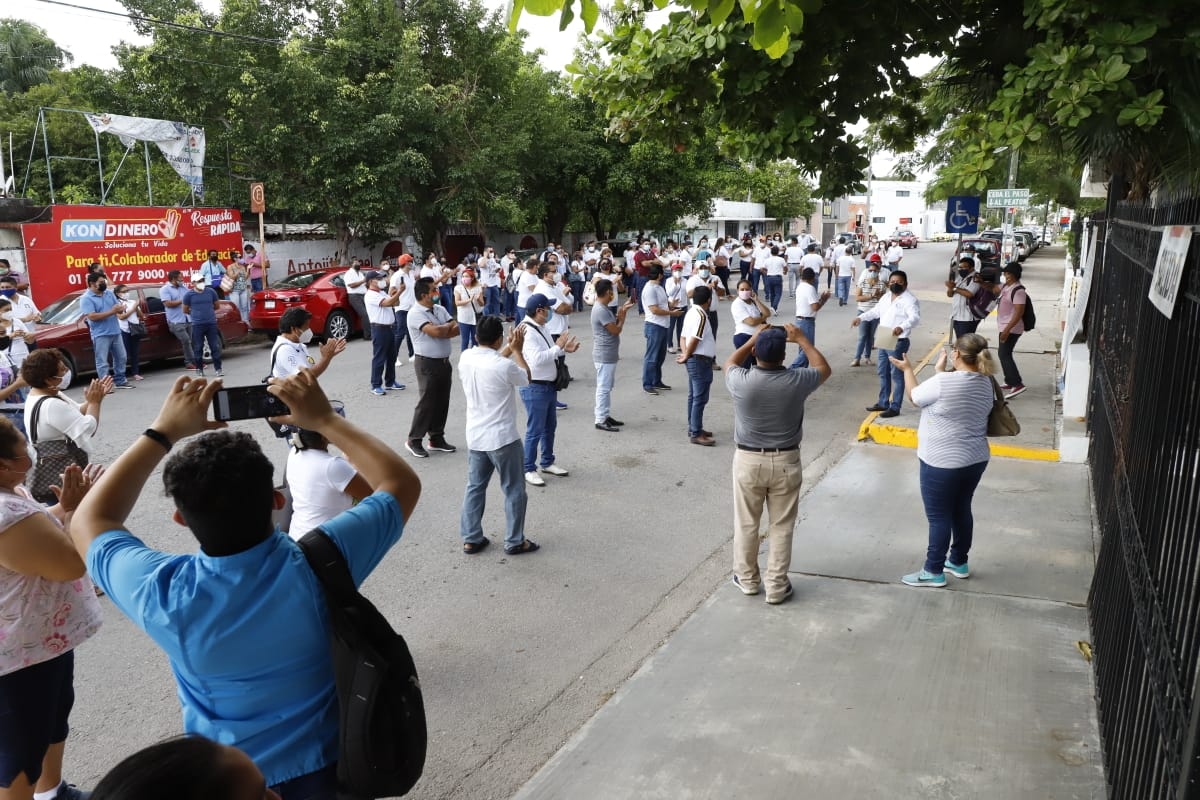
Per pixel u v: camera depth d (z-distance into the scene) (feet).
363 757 6.61
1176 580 9.50
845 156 18.65
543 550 21.40
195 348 44.60
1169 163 15.93
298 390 7.57
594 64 20.10
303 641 6.79
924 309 74.13
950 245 263.90
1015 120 15.74
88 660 16.16
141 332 43.29
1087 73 13.97
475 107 79.36
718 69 17.88
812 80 17.04
